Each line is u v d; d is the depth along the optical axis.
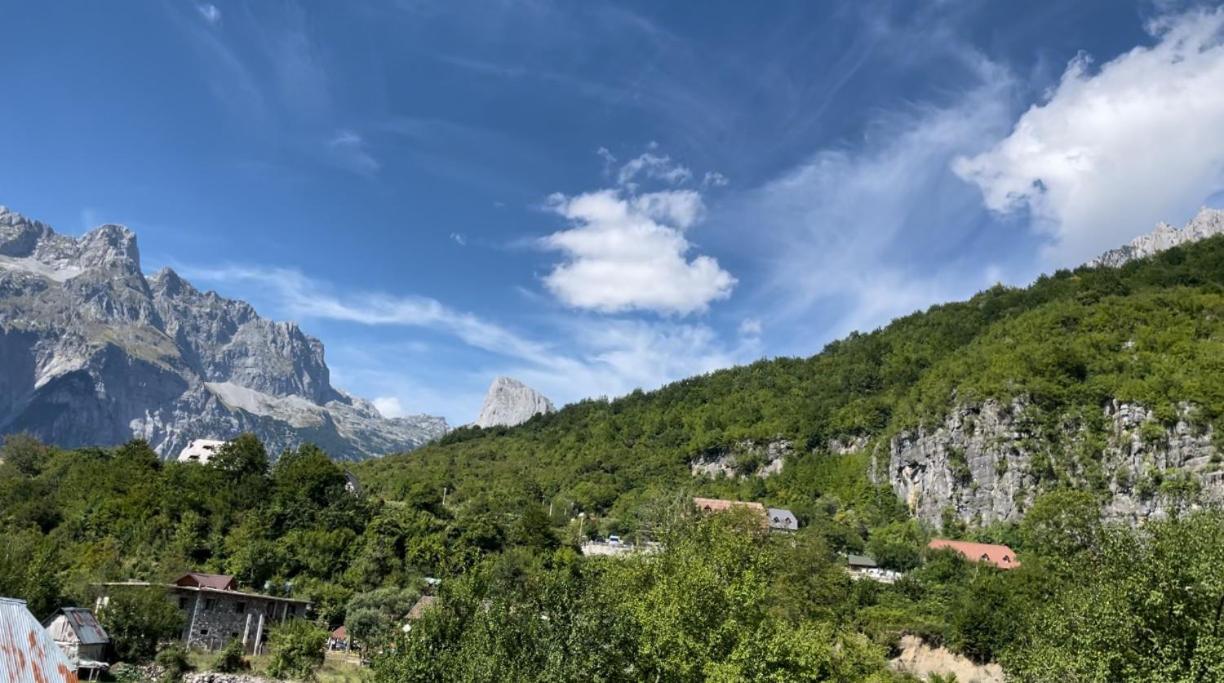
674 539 47.72
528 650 26.47
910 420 154.12
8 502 95.31
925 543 125.12
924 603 91.00
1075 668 28.75
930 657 79.25
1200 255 187.00
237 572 84.81
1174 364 130.50
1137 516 113.31
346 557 93.88
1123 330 147.25
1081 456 126.44
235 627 69.88
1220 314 143.50
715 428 199.38
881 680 52.12
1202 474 113.88
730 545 41.94
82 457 117.94
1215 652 24.84
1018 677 35.66
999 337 169.12
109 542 84.94
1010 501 129.50
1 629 22.77
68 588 64.12
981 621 77.75
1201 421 117.88
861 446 170.88
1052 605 35.34
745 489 169.25
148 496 95.88
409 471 199.50
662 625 32.38
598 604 29.27
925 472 145.88
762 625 32.62
